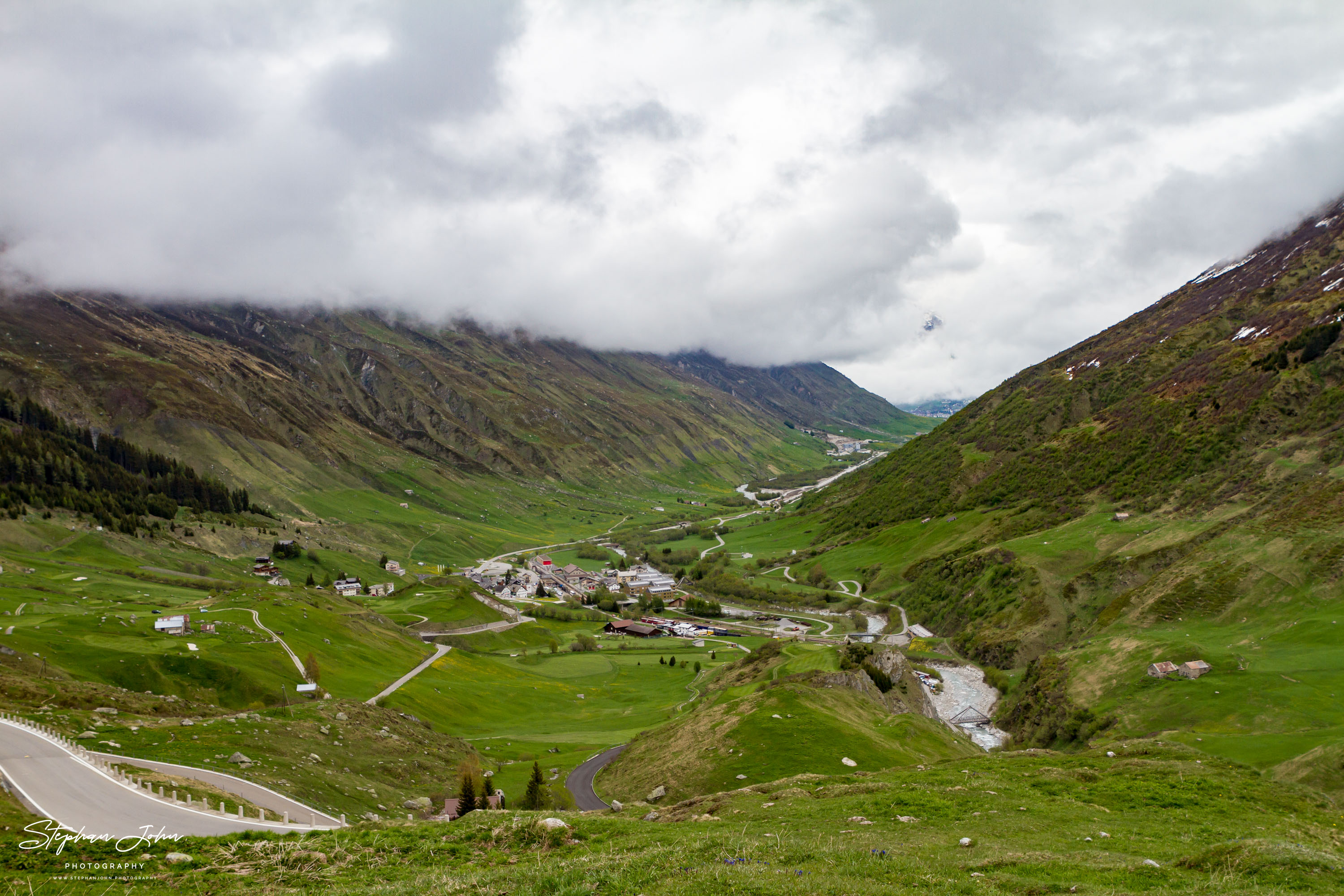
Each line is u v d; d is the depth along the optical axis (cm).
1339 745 7256
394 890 2678
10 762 5303
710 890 2344
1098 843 3525
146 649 11738
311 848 3494
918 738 9575
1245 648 11638
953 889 2491
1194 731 9856
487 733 13088
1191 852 3303
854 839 3541
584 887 2483
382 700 12850
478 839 3612
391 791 7531
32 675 8775
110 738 6438
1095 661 12962
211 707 9388
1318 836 3966
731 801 5034
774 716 9319
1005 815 4203
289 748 7619
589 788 9369
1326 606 11888
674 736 10238
